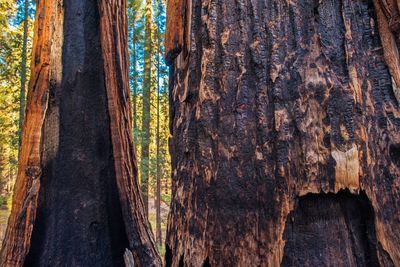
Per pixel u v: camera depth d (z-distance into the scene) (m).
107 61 7.28
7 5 29.80
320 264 4.31
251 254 4.52
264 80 4.79
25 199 6.61
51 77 7.18
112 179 7.33
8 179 61.41
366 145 4.46
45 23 7.07
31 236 6.63
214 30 5.20
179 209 5.48
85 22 7.53
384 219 4.36
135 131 29.34
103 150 7.36
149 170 30.19
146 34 33.84
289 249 4.39
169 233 5.80
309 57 4.73
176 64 6.21
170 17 6.34
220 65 5.06
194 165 5.14
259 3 5.02
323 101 4.57
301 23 4.84
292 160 4.51
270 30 4.89
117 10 7.50
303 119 4.56
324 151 4.46
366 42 4.80
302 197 4.45
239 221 4.63
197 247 4.90
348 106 4.52
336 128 4.49
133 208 7.25
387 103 4.61
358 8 4.87
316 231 4.40
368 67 4.73
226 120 4.89
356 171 4.39
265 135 4.66
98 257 7.02
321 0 4.86
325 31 4.78
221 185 4.78
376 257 4.34
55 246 6.80
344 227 4.43
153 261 7.29
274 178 4.55
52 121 7.13
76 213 7.02
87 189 7.16
